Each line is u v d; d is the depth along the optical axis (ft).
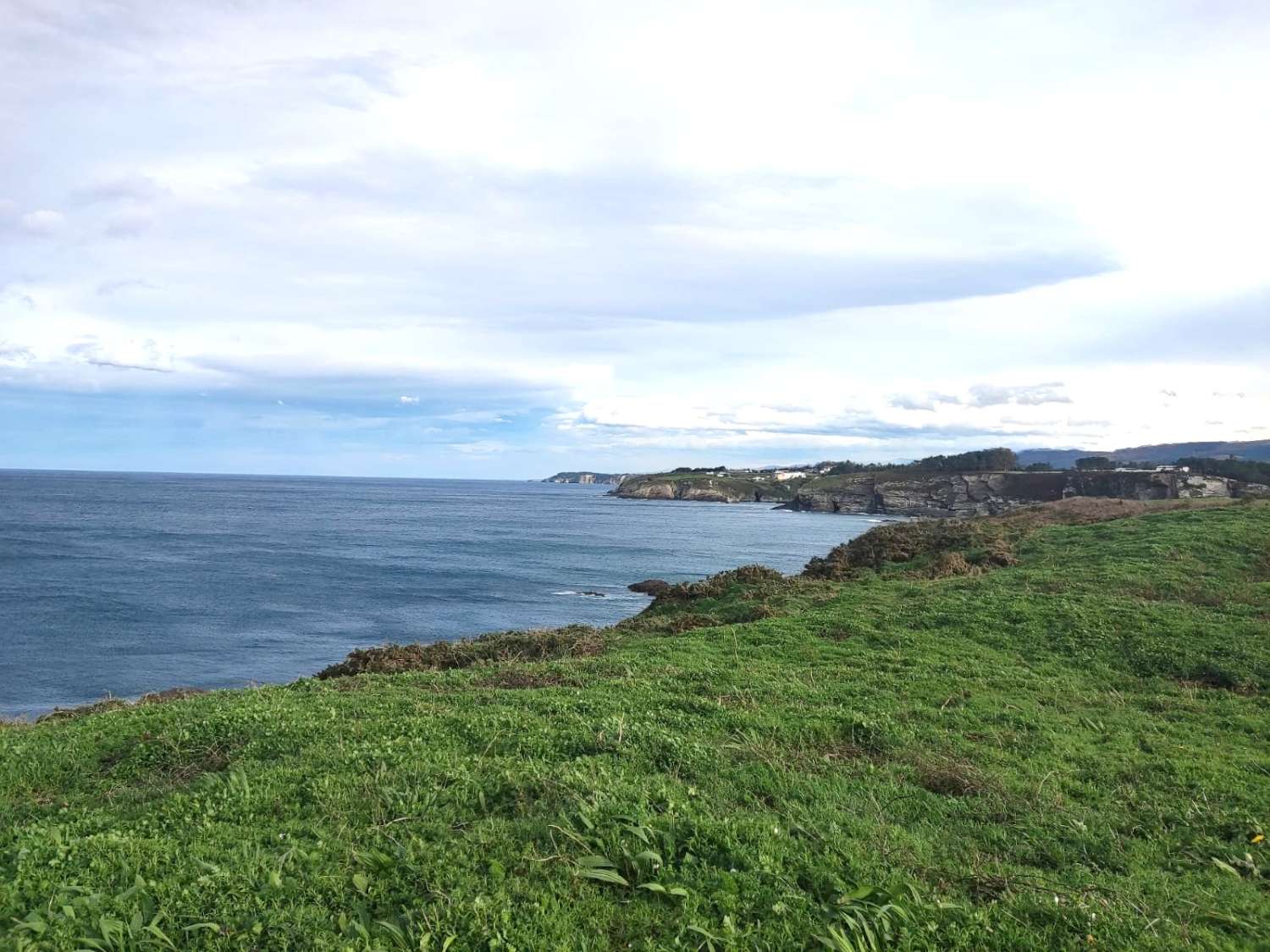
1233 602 59.21
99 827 24.76
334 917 18.20
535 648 60.95
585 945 17.37
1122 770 31.30
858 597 69.97
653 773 28.32
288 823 23.52
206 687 85.25
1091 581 66.64
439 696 41.65
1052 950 18.66
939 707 39.24
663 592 86.12
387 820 23.62
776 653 51.57
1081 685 43.83
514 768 27.25
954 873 22.08
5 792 29.86
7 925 17.83
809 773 29.45
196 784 28.81
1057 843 24.72
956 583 71.36
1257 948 19.26
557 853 20.98
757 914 19.04
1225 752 33.65
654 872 20.40
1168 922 19.94
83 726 38.99
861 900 19.72
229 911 18.25
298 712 37.45
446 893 19.11
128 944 16.92
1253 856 24.12
